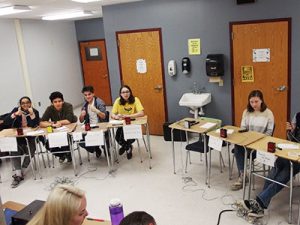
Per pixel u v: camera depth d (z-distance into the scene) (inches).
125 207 144.4
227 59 211.2
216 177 167.8
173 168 182.5
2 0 177.6
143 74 239.5
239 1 196.9
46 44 318.0
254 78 205.8
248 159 148.1
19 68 285.7
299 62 192.4
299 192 146.3
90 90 195.5
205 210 137.5
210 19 209.3
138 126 174.4
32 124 190.9
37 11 236.1
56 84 335.0
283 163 129.5
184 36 219.6
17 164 180.1
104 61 357.4
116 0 212.8
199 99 215.8
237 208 134.0
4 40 268.8
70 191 68.0
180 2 215.0
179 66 226.5
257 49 200.5
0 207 77.8
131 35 235.3
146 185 164.4
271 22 193.3
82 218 68.4
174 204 144.2
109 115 207.6
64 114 194.5
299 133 144.3
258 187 152.7
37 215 69.1
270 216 129.9
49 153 184.9
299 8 185.0
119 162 197.3
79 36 364.5
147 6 224.8
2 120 197.6
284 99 200.8
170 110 238.5
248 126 157.6
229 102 217.3
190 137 227.6
